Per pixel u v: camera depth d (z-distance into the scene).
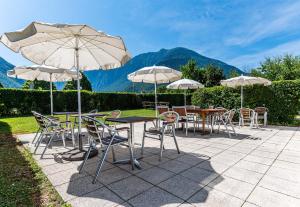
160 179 2.83
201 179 2.83
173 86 8.09
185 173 3.05
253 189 2.52
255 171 3.12
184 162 3.56
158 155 4.00
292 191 2.47
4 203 2.17
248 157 3.83
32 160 3.59
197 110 6.39
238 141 5.26
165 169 3.22
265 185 2.63
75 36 3.62
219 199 2.28
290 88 8.12
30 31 2.66
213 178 2.86
